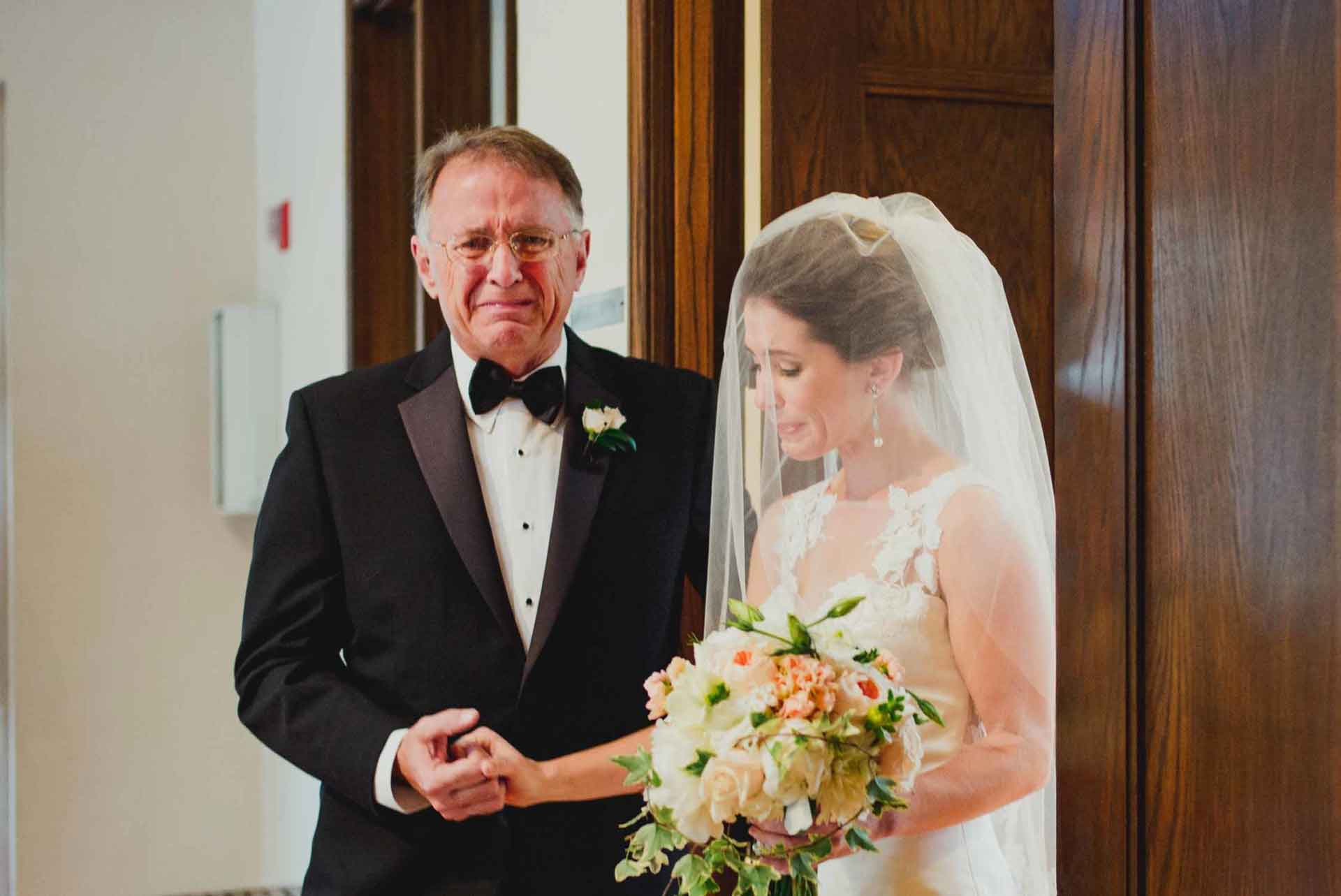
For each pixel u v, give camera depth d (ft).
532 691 6.98
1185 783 4.53
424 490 7.15
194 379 19.60
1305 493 4.09
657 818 4.84
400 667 7.01
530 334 7.22
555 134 11.55
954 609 5.88
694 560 7.66
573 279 7.42
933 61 9.39
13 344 18.74
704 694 4.84
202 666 19.54
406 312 16.12
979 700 5.84
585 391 7.46
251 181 19.92
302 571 7.09
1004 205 9.53
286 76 18.51
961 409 6.10
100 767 19.10
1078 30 5.02
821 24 9.16
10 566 18.80
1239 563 4.32
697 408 7.73
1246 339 4.29
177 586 19.43
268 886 19.34
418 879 6.89
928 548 5.92
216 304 19.74
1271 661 4.20
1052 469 9.56
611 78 10.31
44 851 18.84
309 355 17.76
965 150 9.46
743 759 4.67
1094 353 4.92
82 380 19.07
